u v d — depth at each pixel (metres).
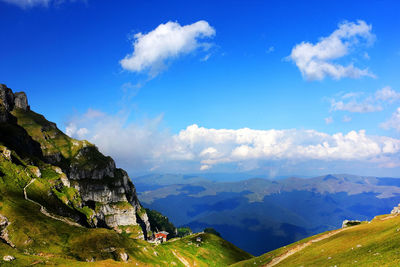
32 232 130.62
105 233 154.50
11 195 168.38
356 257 77.69
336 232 137.00
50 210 179.38
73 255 124.88
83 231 148.88
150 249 175.50
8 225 130.62
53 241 132.12
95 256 131.12
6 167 197.75
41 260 93.94
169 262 172.50
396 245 71.00
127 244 160.88
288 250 140.62
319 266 86.25
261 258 150.88
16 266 84.75
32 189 195.12
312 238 145.00
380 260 63.88
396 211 144.62
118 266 100.94
